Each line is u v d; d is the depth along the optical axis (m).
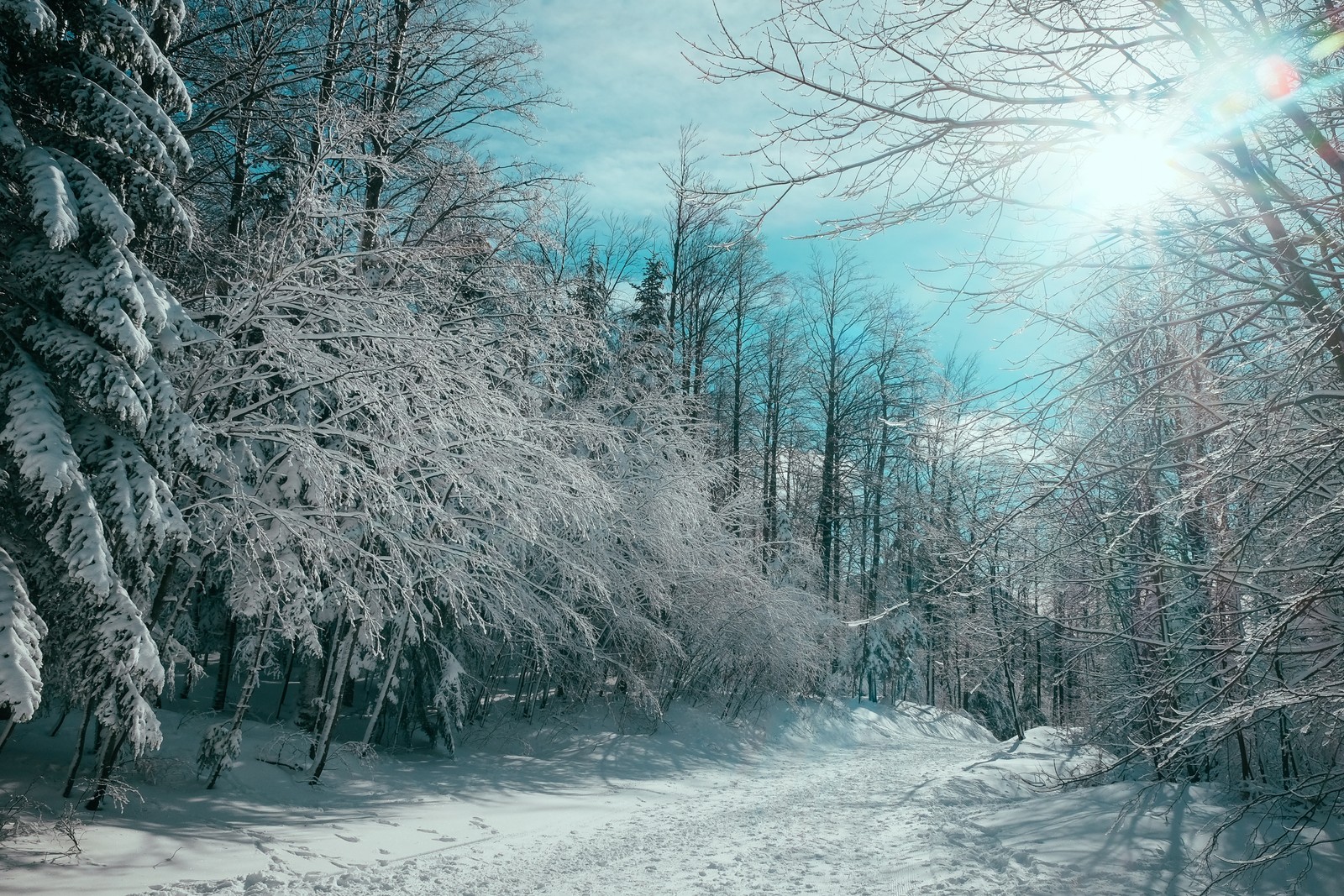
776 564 25.00
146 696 7.89
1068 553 7.44
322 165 10.49
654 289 23.97
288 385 10.76
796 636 21.98
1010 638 12.37
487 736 16.33
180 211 7.89
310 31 12.78
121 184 7.68
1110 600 10.69
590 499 13.01
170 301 8.04
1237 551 5.35
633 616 17.19
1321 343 4.25
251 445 10.92
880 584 33.28
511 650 16.80
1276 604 5.37
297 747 11.95
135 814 8.69
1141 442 5.95
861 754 21.28
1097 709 11.20
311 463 9.84
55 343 7.07
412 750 15.22
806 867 8.30
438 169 14.09
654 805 12.41
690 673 20.44
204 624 15.91
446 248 11.25
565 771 14.75
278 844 8.35
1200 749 6.55
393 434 10.68
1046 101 4.21
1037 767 14.92
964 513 5.86
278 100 12.00
